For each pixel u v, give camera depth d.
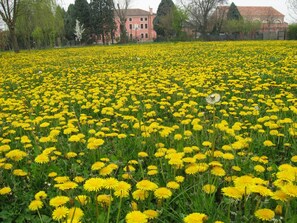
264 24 77.25
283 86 7.11
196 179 2.78
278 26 86.69
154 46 31.97
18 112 5.86
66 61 17.66
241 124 4.21
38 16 39.81
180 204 2.42
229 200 2.29
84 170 3.16
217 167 2.53
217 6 63.69
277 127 3.94
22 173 2.99
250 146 3.64
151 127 4.01
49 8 40.34
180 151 3.48
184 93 6.71
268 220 2.04
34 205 2.24
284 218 2.12
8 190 2.57
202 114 4.73
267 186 2.53
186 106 5.31
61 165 3.39
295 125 3.99
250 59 14.05
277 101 5.25
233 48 22.47
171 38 57.53
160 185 2.79
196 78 8.54
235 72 9.38
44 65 15.61
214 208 2.32
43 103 6.21
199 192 2.53
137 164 3.40
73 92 7.09
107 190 2.60
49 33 54.75
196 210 2.30
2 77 11.26
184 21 59.47
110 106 6.19
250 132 4.37
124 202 2.53
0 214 2.50
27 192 2.88
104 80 9.30
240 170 2.93
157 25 71.81
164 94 6.94
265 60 13.30
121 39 66.69
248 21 60.62
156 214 2.04
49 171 3.14
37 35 55.31
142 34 105.69
